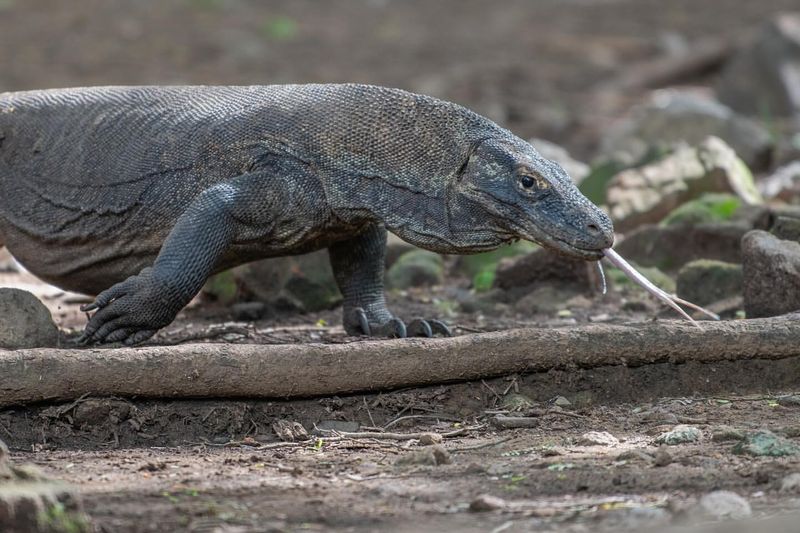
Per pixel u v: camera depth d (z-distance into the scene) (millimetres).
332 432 10547
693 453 9359
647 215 18000
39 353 10305
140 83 32844
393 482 8984
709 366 11398
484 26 43344
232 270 15266
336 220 11875
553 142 28219
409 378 10883
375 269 13102
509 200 11172
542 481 8805
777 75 30016
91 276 12852
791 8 43906
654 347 11211
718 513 7766
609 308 15047
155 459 9836
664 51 37750
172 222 12156
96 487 8883
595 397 11188
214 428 10617
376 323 12945
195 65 35500
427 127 11570
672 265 16375
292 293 14969
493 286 15820
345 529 7844
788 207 16719
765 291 12445
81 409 10375
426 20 44656
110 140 12469
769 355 11375
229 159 11914
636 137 24266
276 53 37812
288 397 10766
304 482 9031
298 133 11750
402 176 11555
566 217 11023
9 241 13016
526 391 11172
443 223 11500
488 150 11336
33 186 12750
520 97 32531
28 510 7418
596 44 39000
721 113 23797
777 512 7793
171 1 45125
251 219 11609
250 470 9453
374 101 11742
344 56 37781
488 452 9820
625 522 7766
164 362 10438
